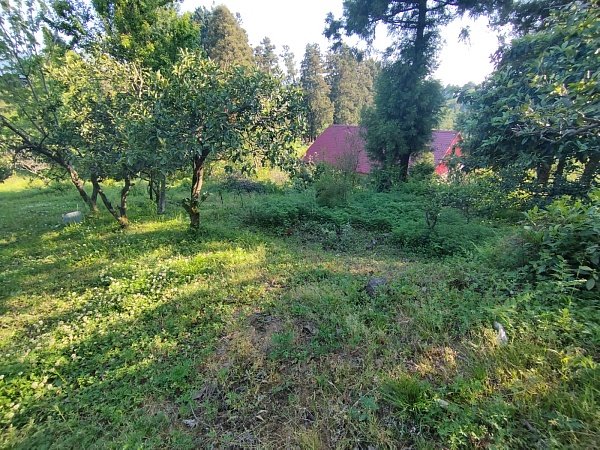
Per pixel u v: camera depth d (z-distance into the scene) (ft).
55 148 23.54
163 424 7.22
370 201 30.37
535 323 8.29
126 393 8.24
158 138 15.84
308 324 10.19
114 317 11.78
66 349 10.14
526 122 13.35
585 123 9.73
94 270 16.84
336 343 9.10
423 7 37.01
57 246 21.27
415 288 11.55
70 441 6.98
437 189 24.36
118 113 19.27
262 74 18.63
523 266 11.35
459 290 11.21
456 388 6.82
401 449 5.97
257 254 17.60
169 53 29.30
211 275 14.99
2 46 21.84
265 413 7.22
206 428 7.04
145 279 14.30
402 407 6.70
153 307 12.34
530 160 19.83
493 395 6.52
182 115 17.26
